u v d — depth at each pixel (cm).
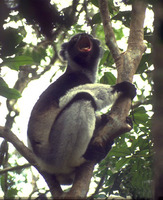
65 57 682
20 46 407
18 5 174
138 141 510
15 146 495
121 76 466
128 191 495
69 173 498
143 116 536
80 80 616
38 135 515
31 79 777
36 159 498
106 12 501
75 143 477
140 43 481
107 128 437
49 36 184
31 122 534
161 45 154
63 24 188
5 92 483
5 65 462
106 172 550
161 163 175
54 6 186
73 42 672
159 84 193
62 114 511
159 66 193
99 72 753
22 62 464
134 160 524
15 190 595
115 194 510
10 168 545
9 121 625
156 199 176
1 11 174
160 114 188
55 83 585
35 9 174
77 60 644
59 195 438
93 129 486
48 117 527
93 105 504
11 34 241
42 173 490
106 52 660
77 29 835
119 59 477
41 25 179
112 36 489
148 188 481
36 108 549
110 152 514
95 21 588
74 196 369
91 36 696
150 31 620
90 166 433
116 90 461
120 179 506
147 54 555
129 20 571
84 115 489
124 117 436
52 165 484
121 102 449
